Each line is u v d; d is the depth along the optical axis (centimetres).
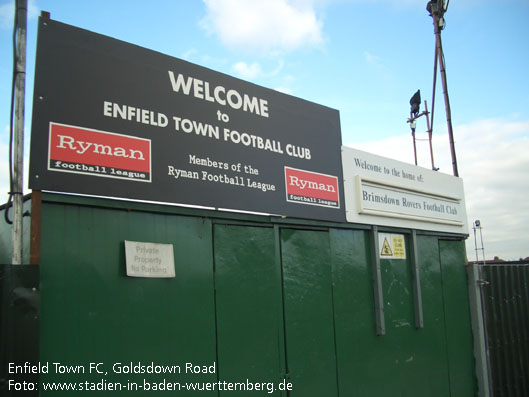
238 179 514
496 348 869
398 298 709
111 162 413
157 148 448
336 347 592
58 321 367
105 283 398
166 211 449
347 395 592
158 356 421
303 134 608
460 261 870
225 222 501
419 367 719
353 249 654
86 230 395
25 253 367
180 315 443
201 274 468
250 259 516
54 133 384
